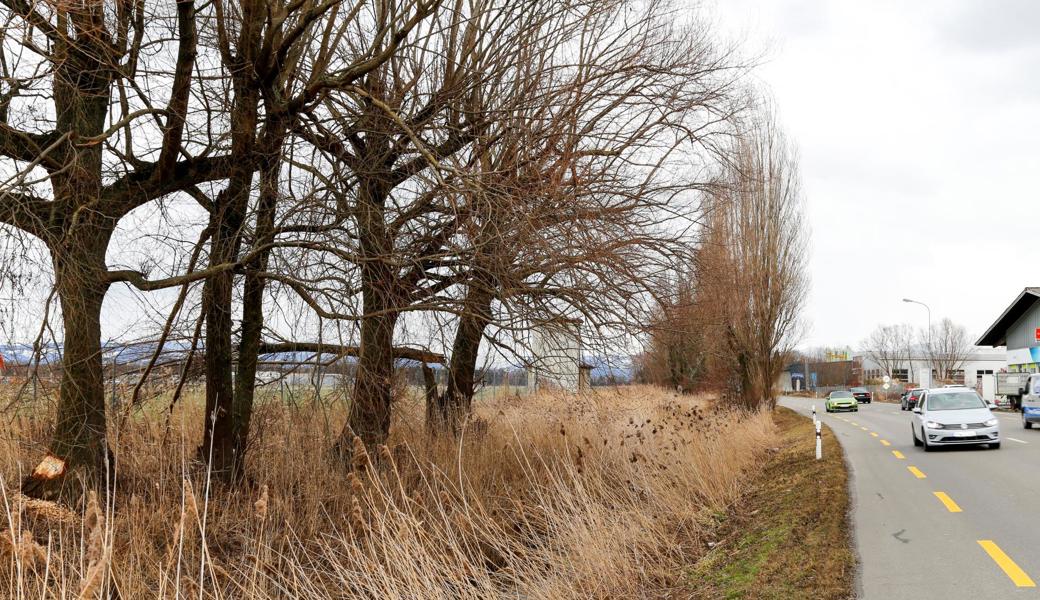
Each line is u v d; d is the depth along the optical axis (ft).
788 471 47.98
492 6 37.14
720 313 39.99
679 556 28.76
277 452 36.14
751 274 87.30
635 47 37.52
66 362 29.32
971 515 30.45
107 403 34.91
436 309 33.99
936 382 248.11
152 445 35.58
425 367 42.04
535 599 24.27
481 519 29.07
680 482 39.06
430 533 26.94
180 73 29.89
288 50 34.01
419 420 42.11
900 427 93.25
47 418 32.63
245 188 32.58
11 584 18.25
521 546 28.02
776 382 94.68
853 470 46.01
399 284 33.86
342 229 32.07
